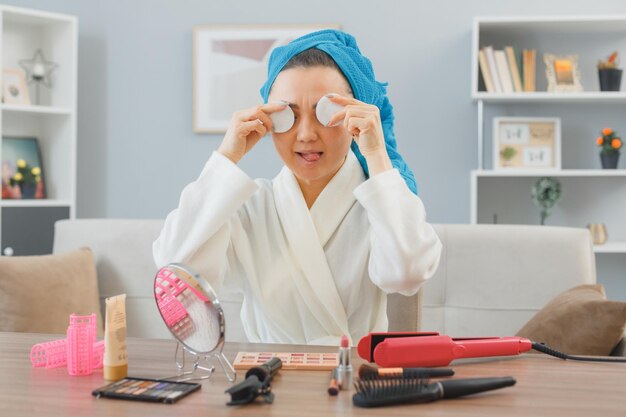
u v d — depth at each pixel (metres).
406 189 1.21
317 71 1.20
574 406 0.78
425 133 3.84
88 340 0.92
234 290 1.42
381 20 3.86
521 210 3.81
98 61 4.05
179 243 1.23
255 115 1.20
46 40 3.95
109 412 0.76
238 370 0.92
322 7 3.89
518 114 3.79
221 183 1.23
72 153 3.87
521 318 2.23
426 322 2.26
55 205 3.79
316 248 1.32
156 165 4.04
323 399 0.80
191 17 3.99
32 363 0.96
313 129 1.18
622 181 3.76
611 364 0.98
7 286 2.16
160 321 2.34
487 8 3.79
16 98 3.77
